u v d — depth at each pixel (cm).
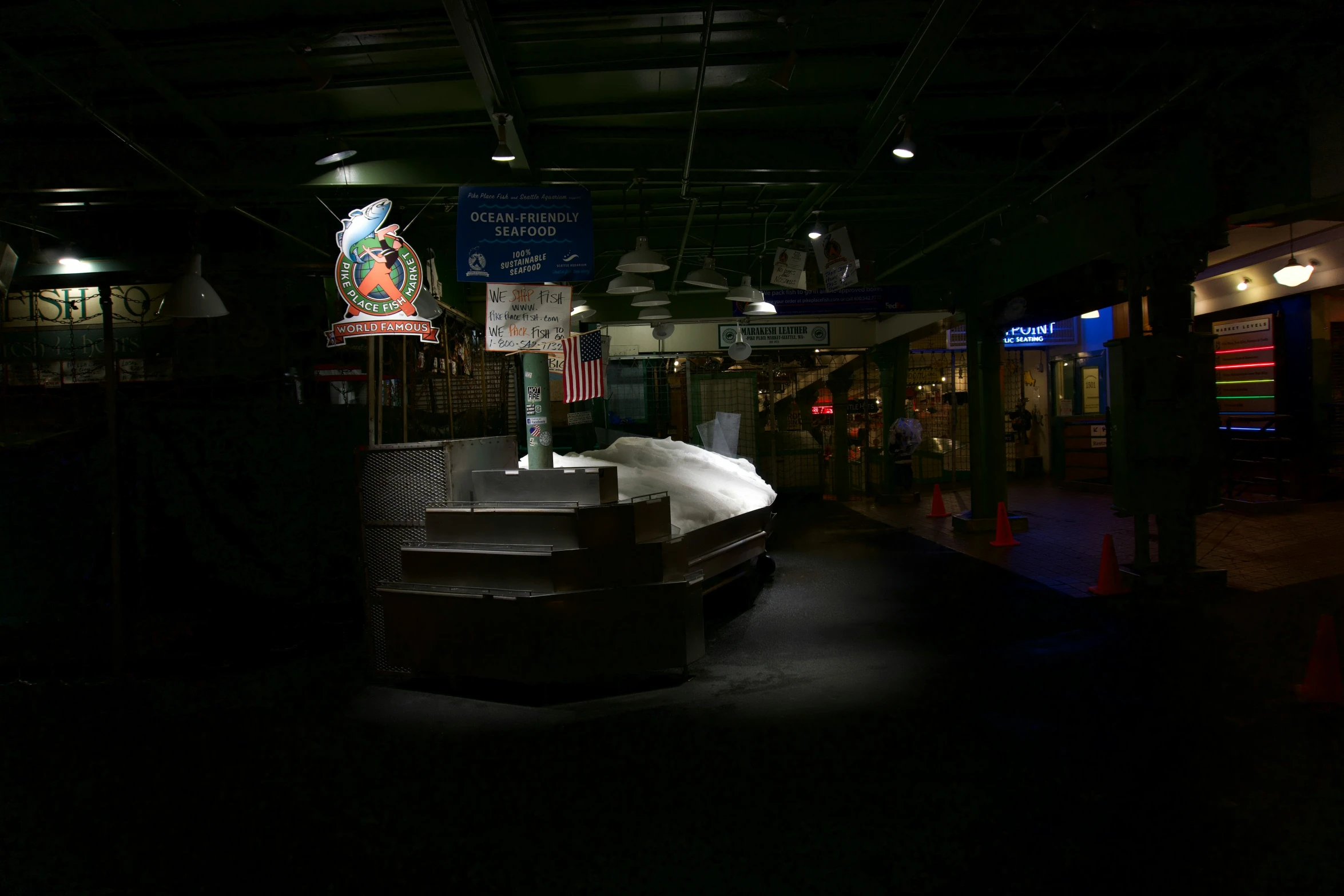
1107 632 580
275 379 751
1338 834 302
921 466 1645
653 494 539
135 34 489
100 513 597
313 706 486
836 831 316
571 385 1142
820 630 634
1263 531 916
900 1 453
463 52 480
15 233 816
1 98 545
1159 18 479
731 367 1752
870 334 1566
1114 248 707
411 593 512
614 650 488
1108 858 290
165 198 690
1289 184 559
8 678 541
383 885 289
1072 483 1503
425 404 945
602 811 340
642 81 573
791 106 611
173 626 590
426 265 794
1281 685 458
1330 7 460
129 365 833
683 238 926
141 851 318
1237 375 1219
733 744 405
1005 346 1617
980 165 688
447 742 423
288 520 637
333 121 643
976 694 466
